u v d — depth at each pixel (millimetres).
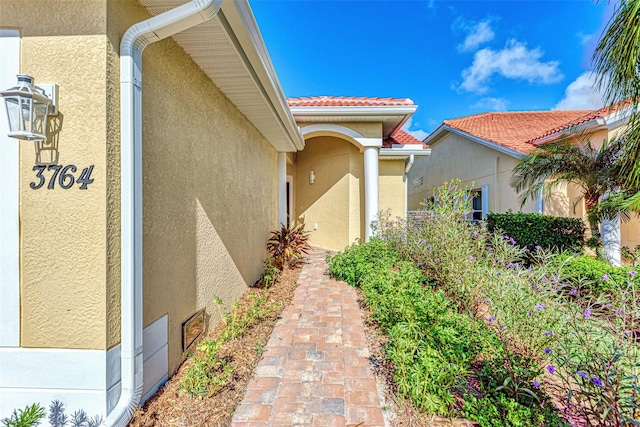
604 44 5289
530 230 10000
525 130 15945
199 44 4273
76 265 2932
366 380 4090
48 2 2885
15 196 2924
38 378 2963
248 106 6734
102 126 2900
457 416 3330
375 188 12000
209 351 3967
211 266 5473
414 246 8250
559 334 3516
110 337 2980
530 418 2963
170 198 4094
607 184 8602
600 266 6543
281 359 4625
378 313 5504
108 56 2920
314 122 11883
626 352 2914
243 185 7383
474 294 5363
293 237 10703
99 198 2914
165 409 3400
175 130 4219
